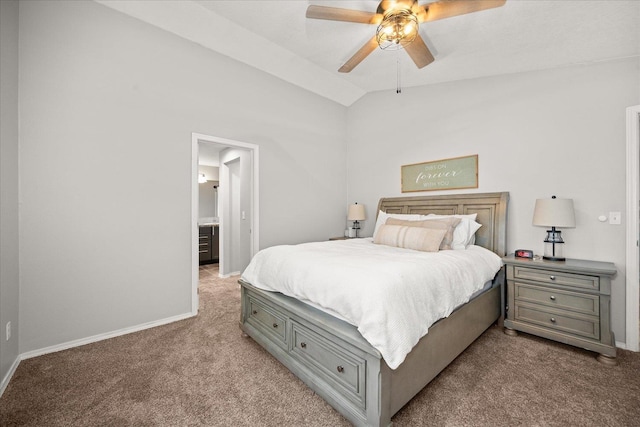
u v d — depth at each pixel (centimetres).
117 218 241
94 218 230
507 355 205
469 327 203
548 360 198
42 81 207
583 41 207
